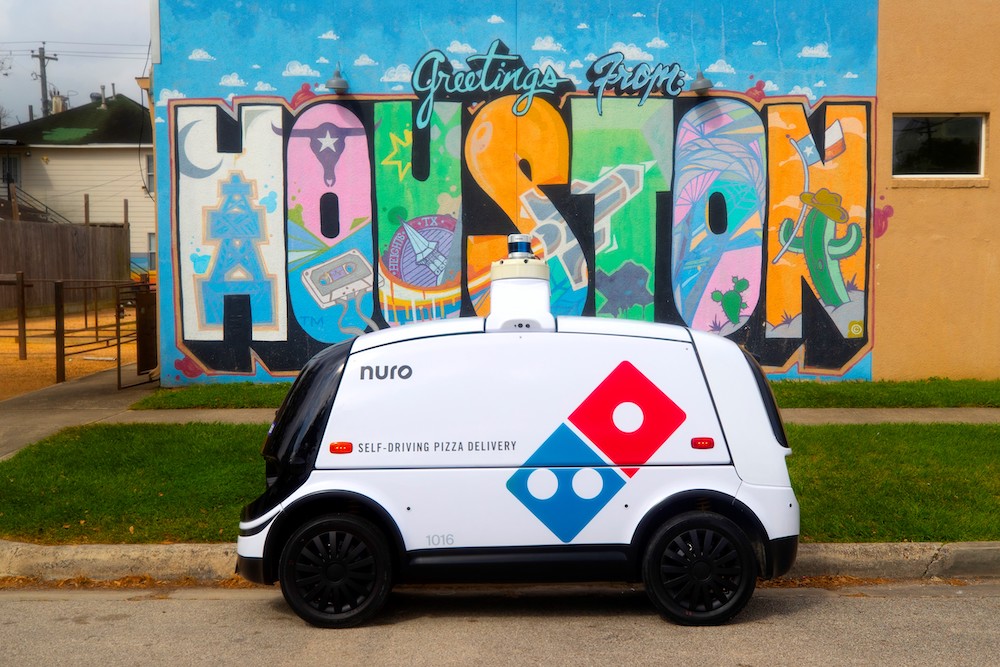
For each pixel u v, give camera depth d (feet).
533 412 17.15
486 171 40.24
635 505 17.08
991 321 40.81
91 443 28.89
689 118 40.29
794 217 40.47
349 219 40.29
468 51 40.04
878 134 40.42
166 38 39.81
